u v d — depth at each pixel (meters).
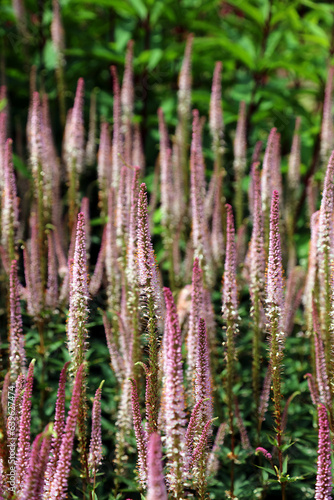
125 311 1.97
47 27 3.16
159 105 3.12
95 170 2.93
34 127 2.15
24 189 2.59
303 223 2.78
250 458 1.99
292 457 2.02
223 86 3.40
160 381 1.84
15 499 1.66
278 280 1.78
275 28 3.37
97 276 2.16
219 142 2.40
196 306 1.82
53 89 3.05
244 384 2.15
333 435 1.88
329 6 3.02
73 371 1.79
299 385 2.11
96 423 1.80
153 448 1.54
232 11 3.61
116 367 1.99
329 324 1.88
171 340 1.62
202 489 1.75
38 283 2.12
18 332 1.85
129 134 2.44
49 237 2.12
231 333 1.91
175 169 2.40
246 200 2.74
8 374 1.72
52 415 2.04
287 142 3.06
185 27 3.26
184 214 2.36
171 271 2.23
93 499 1.79
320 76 3.07
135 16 3.04
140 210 1.73
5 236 2.13
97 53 2.85
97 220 2.40
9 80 3.08
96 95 3.08
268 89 2.94
